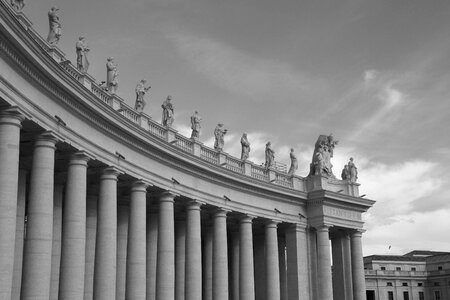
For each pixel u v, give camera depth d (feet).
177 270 191.21
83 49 138.21
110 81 151.12
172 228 163.02
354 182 247.09
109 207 137.49
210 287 205.57
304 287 216.95
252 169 211.41
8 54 100.99
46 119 114.42
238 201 196.54
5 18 94.89
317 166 233.14
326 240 222.07
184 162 170.40
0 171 100.58
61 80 116.78
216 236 186.09
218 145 199.31
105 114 134.21
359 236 238.27
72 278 121.49
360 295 232.73
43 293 109.29
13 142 102.68
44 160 114.11
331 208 228.22
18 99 104.78
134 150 151.12
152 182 156.97
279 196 214.28
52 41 125.18
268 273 205.67
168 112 176.24
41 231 110.93
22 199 130.21
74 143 124.57
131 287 146.30
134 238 148.87
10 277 98.94
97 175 143.64
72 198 125.08
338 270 238.48
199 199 178.09
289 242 220.64
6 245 98.68
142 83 164.45
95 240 153.07
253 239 233.76
